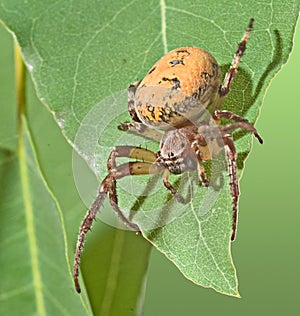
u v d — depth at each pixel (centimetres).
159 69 22
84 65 22
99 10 22
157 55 22
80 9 22
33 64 22
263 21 22
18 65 22
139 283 22
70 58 22
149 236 22
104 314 22
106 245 22
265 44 21
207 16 22
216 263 21
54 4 22
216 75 22
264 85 21
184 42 22
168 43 22
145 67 22
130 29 22
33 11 22
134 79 22
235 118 22
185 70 22
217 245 21
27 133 22
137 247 22
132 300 22
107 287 22
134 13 22
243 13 22
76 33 22
